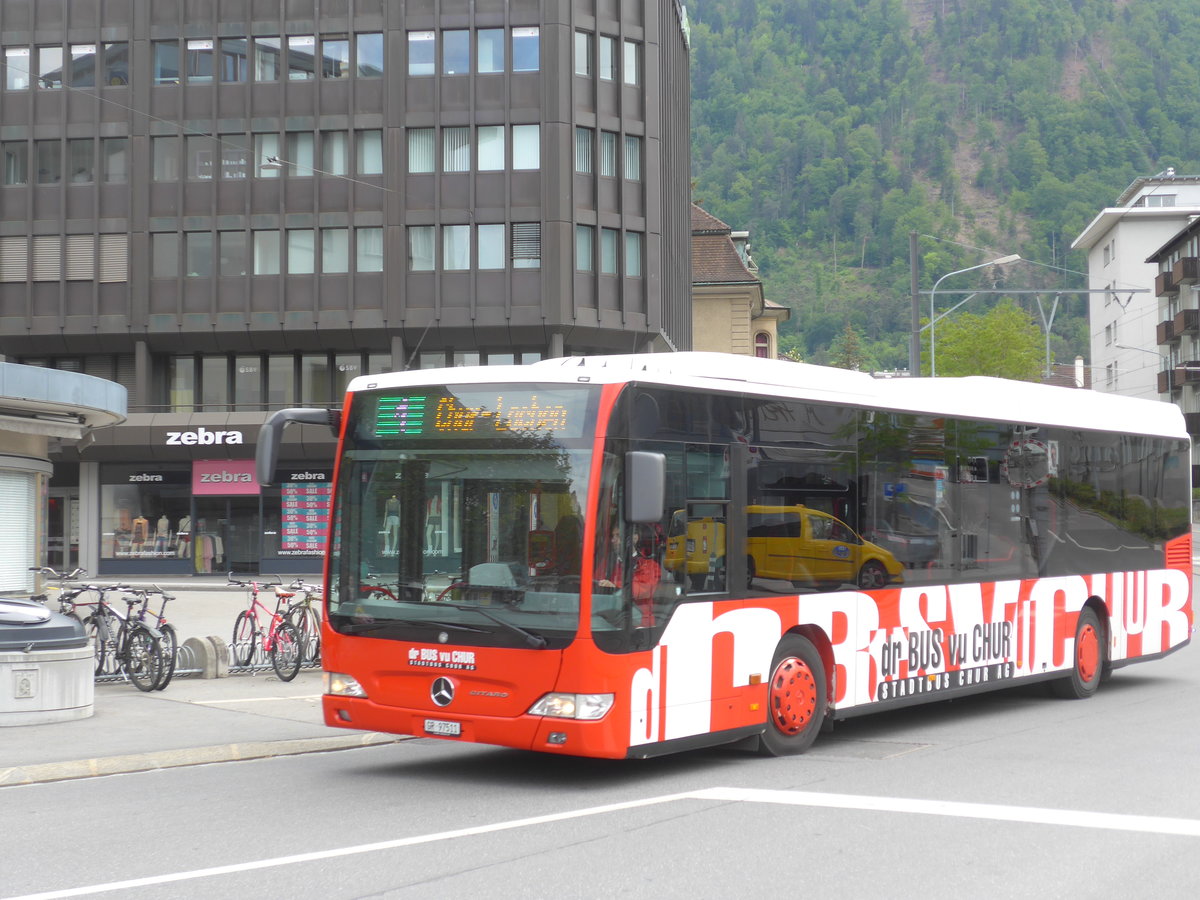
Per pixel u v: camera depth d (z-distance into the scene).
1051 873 6.71
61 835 7.76
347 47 43.31
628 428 9.08
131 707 13.21
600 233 42.56
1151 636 15.66
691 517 9.55
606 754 8.75
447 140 42.75
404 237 42.62
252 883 6.50
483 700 9.03
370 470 9.76
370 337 43.16
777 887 6.41
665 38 48.50
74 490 44.66
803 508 10.62
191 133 43.50
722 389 9.91
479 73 42.62
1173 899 6.24
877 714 13.39
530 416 9.21
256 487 43.69
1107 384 94.00
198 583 39.03
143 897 6.25
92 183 43.59
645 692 9.04
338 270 43.12
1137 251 89.38
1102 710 13.50
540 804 8.62
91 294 43.50
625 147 43.19
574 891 6.32
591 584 8.78
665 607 9.28
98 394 27.97
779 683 10.37
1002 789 9.02
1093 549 14.61
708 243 63.72
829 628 10.82
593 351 43.31
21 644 12.01
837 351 140.75
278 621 16.09
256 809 8.51
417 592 9.40
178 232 43.34
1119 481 15.21
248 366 44.56
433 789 9.24
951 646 12.21
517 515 9.12
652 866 6.83
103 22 43.75
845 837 7.52
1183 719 12.73
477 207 42.44
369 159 43.12
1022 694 14.90
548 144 42.09
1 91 43.81
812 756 10.55
